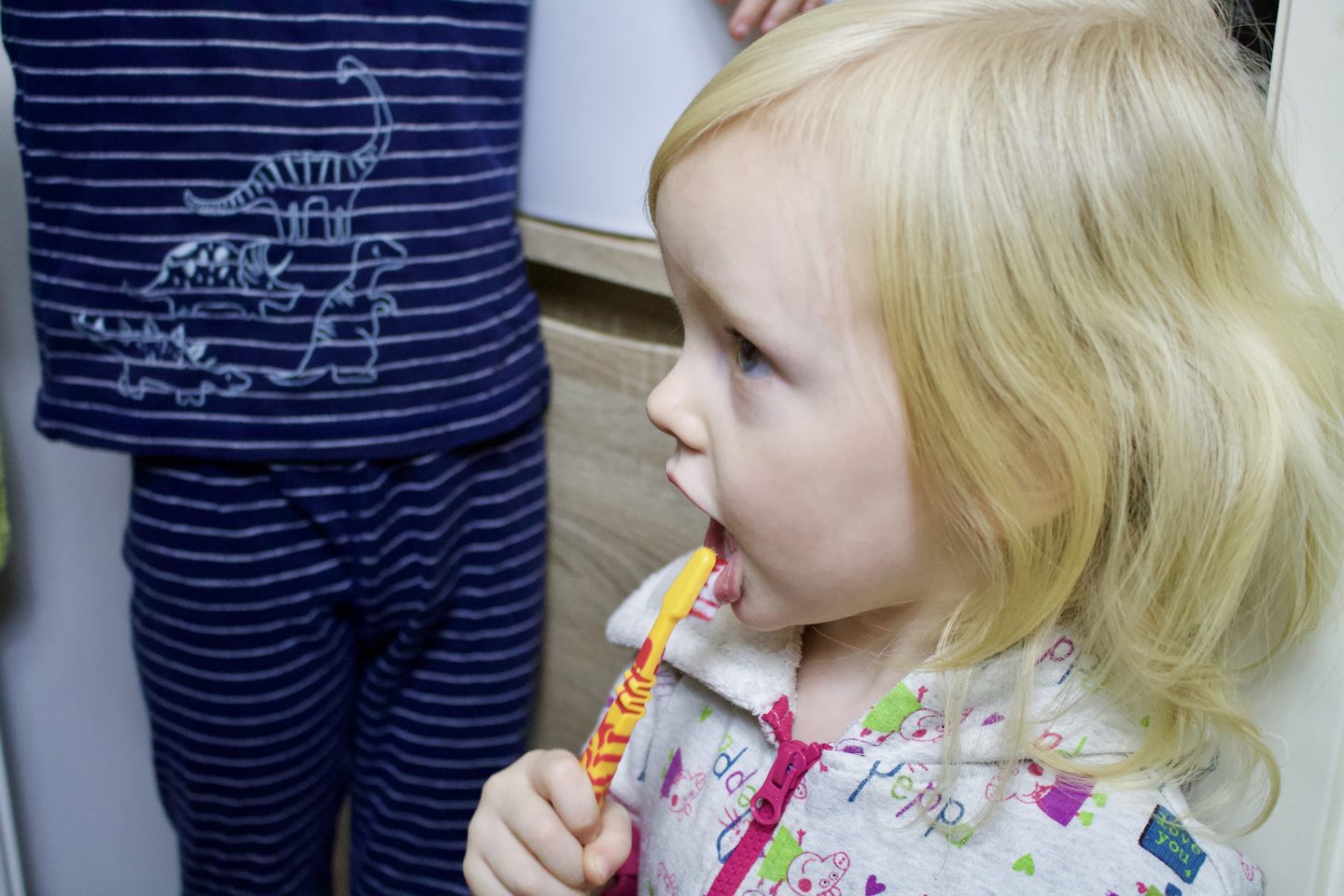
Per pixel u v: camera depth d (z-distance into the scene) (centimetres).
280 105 75
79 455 105
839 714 58
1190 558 49
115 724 113
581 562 97
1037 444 47
